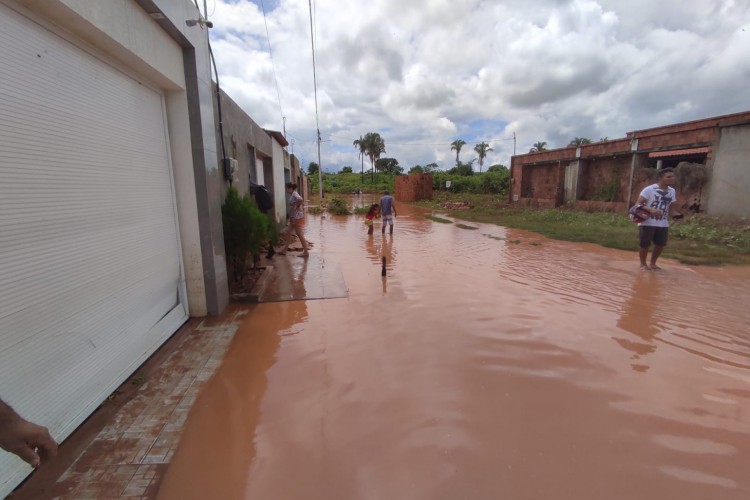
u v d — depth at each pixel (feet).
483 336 13.87
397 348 13.00
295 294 19.29
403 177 120.06
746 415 9.22
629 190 60.85
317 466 7.76
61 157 9.09
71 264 9.34
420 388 10.51
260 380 11.16
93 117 10.39
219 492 7.19
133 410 9.82
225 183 19.90
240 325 15.39
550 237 39.75
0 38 7.41
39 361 8.25
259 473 7.63
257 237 19.31
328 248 33.78
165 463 7.97
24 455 4.90
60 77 9.12
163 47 13.26
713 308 16.90
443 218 63.52
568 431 8.66
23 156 7.94
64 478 7.55
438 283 21.24
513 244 35.60
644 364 11.75
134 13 11.31
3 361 7.35
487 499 6.84
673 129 53.93
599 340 13.50
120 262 11.50
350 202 111.14
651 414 9.25
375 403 9.86
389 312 16.53
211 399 10.27
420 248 33.53
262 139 34.35
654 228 23.66
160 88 14.47
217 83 18.93
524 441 8.34
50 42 8.82
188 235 15.83
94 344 10.08
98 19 9.49
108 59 11.12
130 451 8.32
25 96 8.03
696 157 52.90
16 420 4.84
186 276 16.08
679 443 8.23
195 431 8.96
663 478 7.27
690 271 24.07
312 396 10.27
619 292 19.39
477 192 127.03
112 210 11.18
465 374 11.20
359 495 7.02
